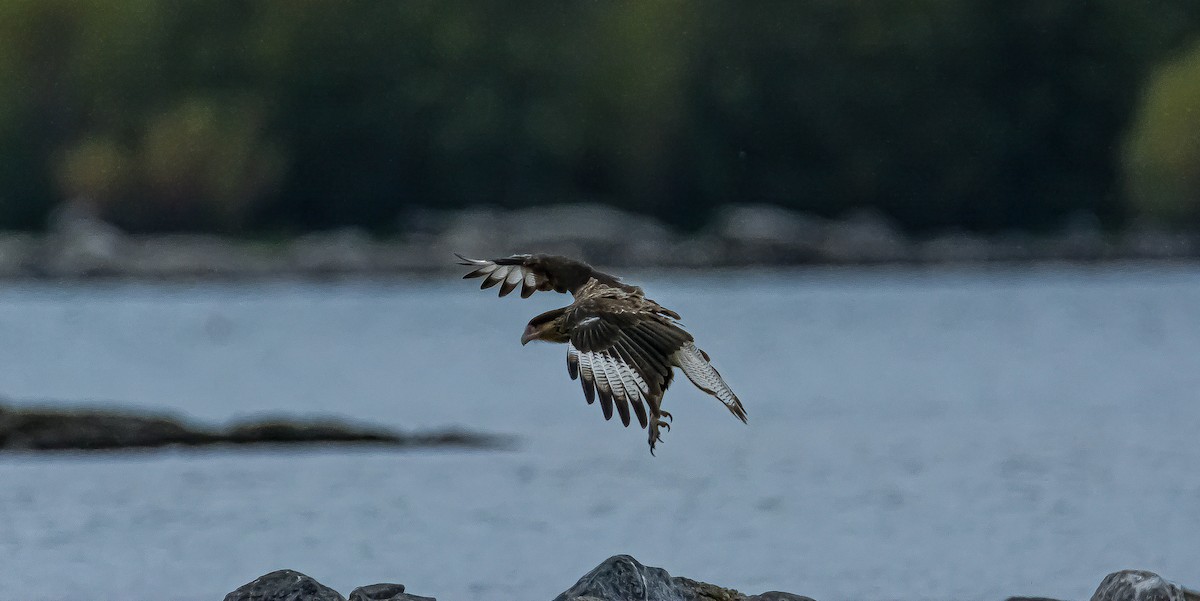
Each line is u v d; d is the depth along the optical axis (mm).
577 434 33375
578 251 94062
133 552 21391
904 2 111062
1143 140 104625
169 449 30109
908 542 22062
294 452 29938
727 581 19844
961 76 111188
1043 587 19562
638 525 23219
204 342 62469
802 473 27797
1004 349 55531
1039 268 97375
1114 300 76000
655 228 102438
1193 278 89375
